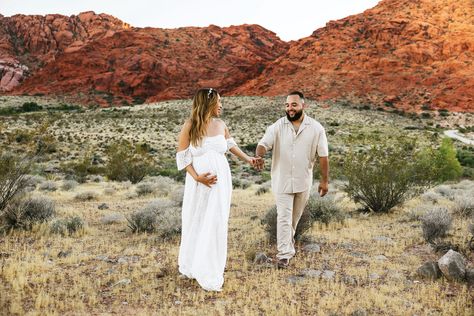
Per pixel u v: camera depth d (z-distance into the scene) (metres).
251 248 6.31
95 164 37.81
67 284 5.00
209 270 4.80
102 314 4.17
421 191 10.77
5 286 4.79
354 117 116.06
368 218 9.53
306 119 5.60
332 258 6.11
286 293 4.71
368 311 4.28
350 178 10.50
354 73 172.12
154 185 16.36
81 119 91.94
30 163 9.71
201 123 4.88
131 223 8.09
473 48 172.75
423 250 6.50
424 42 181.25
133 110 118.50
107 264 5.81
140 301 4.52
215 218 4.88
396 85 161.62
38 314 4.06
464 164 46.41
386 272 5.48
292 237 6.02
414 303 4.45
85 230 7.88
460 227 7.88
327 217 8.69
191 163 4.96
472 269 5.18
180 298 4.58
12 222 8.10
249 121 100.56
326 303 4.42
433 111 140.38
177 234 7.46
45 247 6.60
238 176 30.97
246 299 4.53
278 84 177.75
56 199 13.65
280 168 5.64
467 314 4.07
